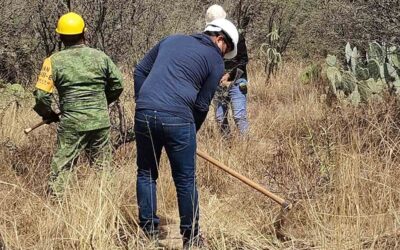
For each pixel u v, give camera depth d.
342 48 14.16
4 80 10.92
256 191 6.29
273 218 6.00
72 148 6.20
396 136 7.07
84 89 6.18
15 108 8.74
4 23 11.20
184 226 5.38
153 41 10.26
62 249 5.17
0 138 7.58
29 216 5.48
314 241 5.61
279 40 16.06
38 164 6.54
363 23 12.27
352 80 9.86
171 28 11.26
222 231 5.63
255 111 10.62
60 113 6.39
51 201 5.86
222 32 5.36
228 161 6.98
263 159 7.30
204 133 8.25
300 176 6.19
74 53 6.24
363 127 7.31
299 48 16.88
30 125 8.19
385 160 6.41
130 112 8.34
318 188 6.15
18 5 11.30
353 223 5.69
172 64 5.23
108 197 5.47
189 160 5.28
